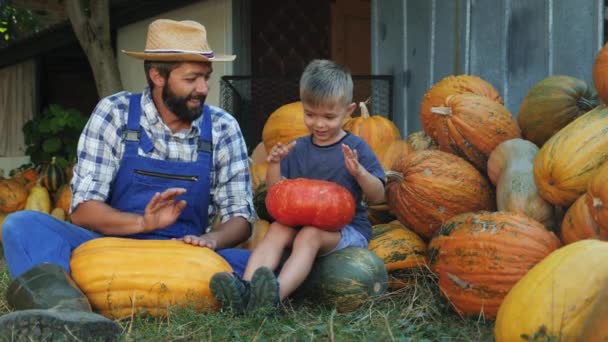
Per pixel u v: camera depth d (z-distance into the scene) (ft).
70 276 14.44
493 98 21.30
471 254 14.61
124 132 15.71
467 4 25.30
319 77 15.71
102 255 14.49
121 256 14.47
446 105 19.66
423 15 27.68
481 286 14.40
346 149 15.24
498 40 24.09
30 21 43.45
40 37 38.09
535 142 19.84
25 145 37.42
